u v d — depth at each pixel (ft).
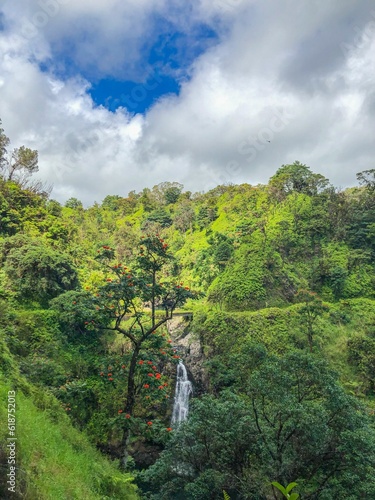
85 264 151.12
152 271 57.98
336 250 173.47
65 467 28.12
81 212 285.84
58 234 152.56
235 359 59.16
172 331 121.19
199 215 238.27
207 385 102.99
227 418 47.88
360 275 159.94
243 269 152.66
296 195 207.10
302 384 49.16
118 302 54.13
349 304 137.49
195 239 222.69
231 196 253.44
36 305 101.81
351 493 42.45
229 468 48.08
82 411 80.38
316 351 111.14
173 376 104.12
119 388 86.99
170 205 304.09
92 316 51.52
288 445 45.68
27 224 143.84
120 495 32.63
